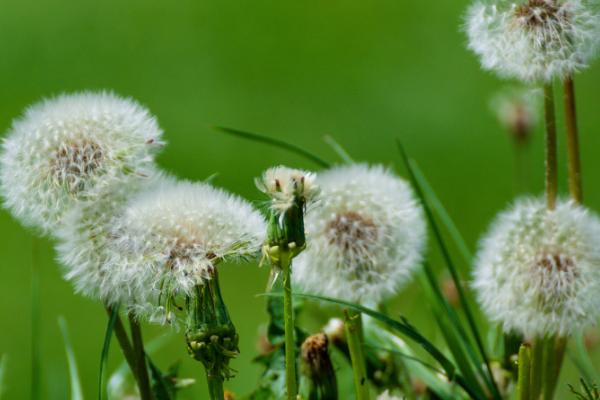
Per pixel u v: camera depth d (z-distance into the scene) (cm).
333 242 85
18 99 233
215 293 79
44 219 82
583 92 196
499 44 84
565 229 84
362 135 213
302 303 89
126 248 79
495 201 183
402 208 85
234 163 206
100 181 81
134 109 82
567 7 84
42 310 161
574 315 83
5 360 91
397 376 90
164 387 84
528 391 83
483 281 84
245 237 79
